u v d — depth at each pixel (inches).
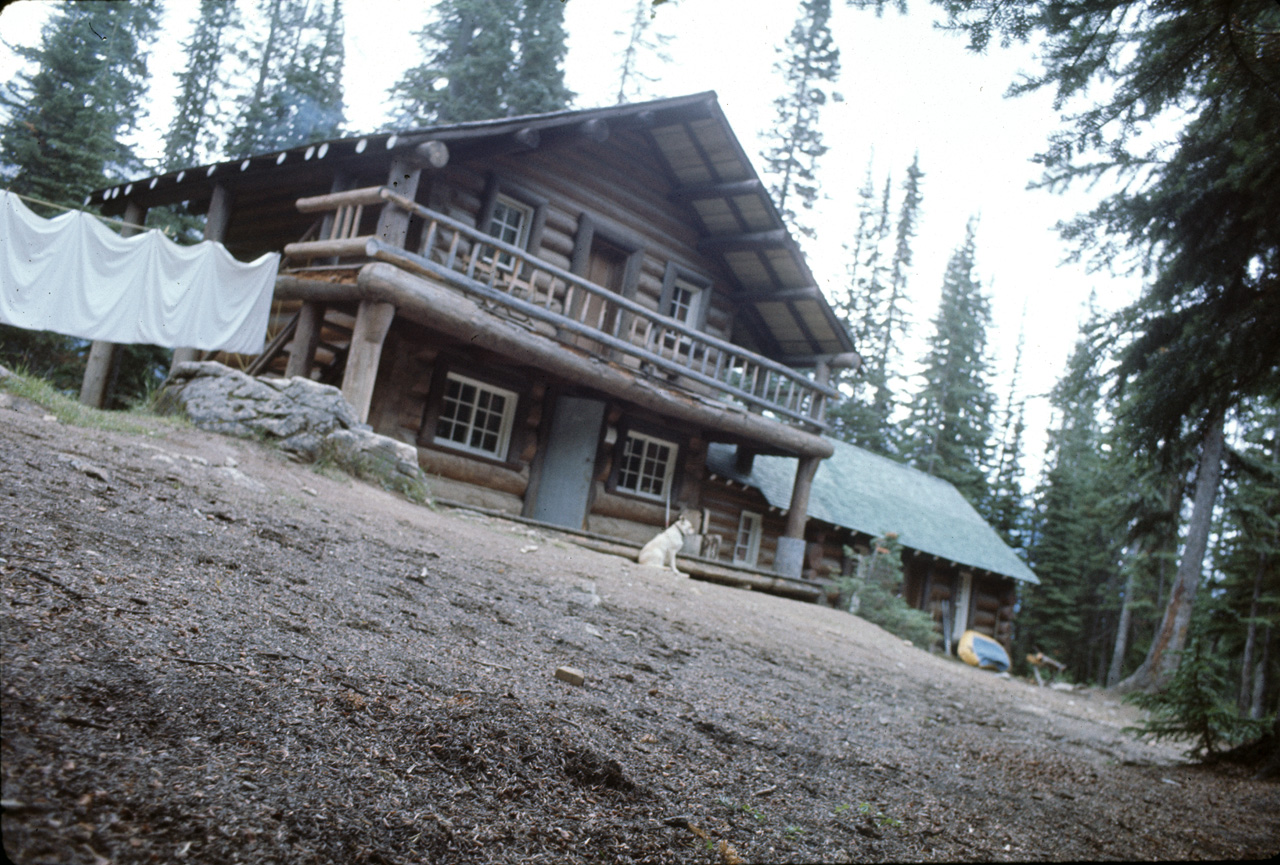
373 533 237.6
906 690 284.4
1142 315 273.4
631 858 92.4
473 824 87.0
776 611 402.0
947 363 1494.8
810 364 647.1
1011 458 1690.5
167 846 62.9
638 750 126.9
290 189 489.1
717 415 530.3
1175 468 287.4
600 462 559.5
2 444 181.8
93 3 809.5
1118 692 688.4
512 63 1025.5
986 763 203.6
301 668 109.8
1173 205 215.5
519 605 207.5
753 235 576.7
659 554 458.6
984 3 143.6
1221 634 639.8
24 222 338.3
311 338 418.9
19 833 56.5
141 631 102.0
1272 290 234.1
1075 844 151.6
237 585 138.9
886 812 138.2
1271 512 690.2
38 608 97.4
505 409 522.6
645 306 573.3
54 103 677.9
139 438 256.2
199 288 384.5
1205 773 273.0
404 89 1076.5
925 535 824.9
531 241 505.7
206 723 85.2
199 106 1033.5
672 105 498.9
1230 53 158.1
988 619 895.7
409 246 461.7
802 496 602.9
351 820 77.9
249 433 322.7
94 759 70.2
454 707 115.5
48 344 610.9
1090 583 1465.3
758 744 154.3
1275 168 196.2
